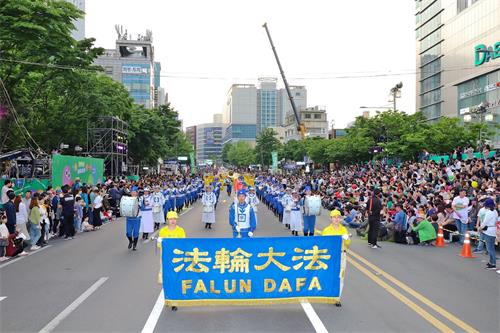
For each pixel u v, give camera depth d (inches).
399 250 582.9
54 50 1011.3
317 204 666.2
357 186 1184.2
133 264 479.2
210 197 808.9
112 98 1563.7
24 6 879.1
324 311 313.1
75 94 1354.6
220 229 794.2
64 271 445.7
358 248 599.2
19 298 348.8
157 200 792.9
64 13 985.5
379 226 611.2
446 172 1008.9
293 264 321.7
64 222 676.1
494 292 368.5
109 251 563.5
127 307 323.9
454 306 327.3
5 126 1177.4
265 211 1177.4
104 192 962.7
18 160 1112.8
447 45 2935.5
